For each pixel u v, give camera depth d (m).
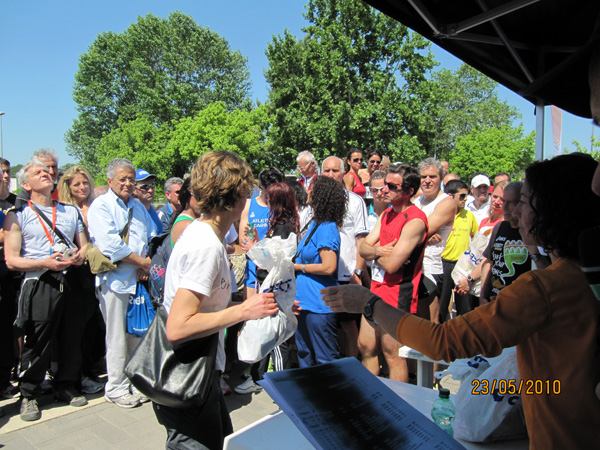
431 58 25.67
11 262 3.43
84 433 3.28
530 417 1.15
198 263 1.67
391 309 1.38
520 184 2.93
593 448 1.05
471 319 1.16
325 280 3.25
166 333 1.67
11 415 3.57
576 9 2.23
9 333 3.76
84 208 4.39
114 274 3.65
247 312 1.69
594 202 1.13
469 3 2.20
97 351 4.38
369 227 5.00
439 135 40.44
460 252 4.98
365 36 26.08
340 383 1.48
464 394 1.73
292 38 29.05
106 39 49.50
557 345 1.09
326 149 25.33
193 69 50.19
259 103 38.28
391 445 1.25
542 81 1.91
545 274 1.13
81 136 49.03
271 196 3.50
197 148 37.75
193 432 1.82
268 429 1.61
